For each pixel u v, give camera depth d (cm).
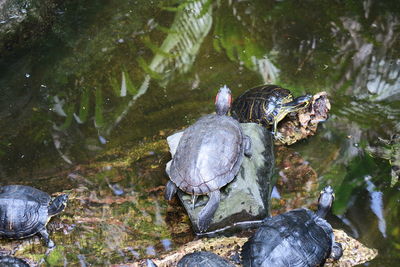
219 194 246
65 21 310
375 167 265
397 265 246
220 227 253
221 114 262
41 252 249
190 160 246
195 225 250
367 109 280
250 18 312
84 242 251
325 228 243
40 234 251
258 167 257
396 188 261
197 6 317
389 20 310
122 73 295
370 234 252
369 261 246
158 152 272
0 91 289
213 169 245
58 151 274
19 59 298
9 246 249
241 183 249
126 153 272
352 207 257
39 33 304
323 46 302
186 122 280
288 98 272
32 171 268
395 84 287
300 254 237
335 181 263
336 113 279
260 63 296
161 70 296
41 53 300
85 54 301
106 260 248
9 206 247
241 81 291
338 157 268
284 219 243
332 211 256
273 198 260
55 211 251
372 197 259
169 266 246
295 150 271
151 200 260
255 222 254
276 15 313
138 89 290
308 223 242
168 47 303
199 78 293
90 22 311
